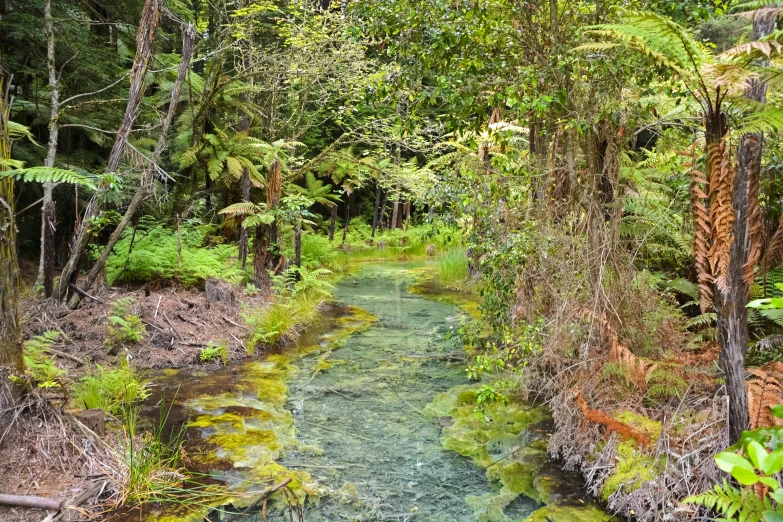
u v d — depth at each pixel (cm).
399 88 412
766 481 88
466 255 902
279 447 347
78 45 672
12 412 280
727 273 204
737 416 209
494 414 402
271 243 780
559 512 278
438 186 462
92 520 255
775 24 210
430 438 366
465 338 461
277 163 762
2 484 258
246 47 930
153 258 620
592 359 342
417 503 289
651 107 385
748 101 198
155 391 433
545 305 427
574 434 340
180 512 269
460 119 403
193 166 856
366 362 529
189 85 859
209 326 568
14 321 285
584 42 348
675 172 415
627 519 270
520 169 411
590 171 389
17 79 730
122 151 523
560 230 409
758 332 367
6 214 279
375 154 1212
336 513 278
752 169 201
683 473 257
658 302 384
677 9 325
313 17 884
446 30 362
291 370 501
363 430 378
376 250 1464
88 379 382
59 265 713
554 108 403
